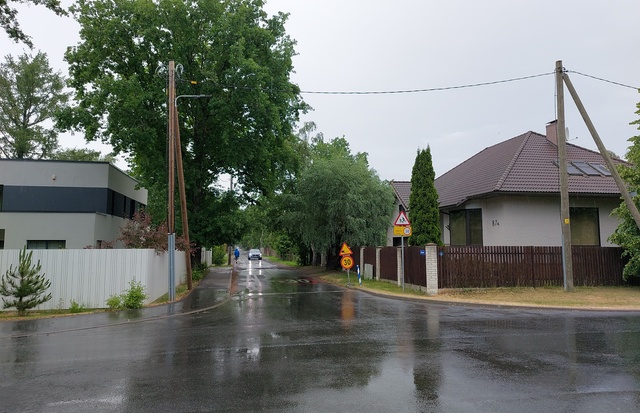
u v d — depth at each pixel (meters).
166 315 13.20
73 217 25.12
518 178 20.98
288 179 34.53
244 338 9.36
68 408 5.29
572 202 21.09
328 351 8.01
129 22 25.89
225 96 25.16
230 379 6.35
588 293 16.20
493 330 9.95
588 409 5.02
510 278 17.61
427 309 13.75
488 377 6.28
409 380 6.20
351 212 28.58
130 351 8.34
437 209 19.92
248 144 26.84
